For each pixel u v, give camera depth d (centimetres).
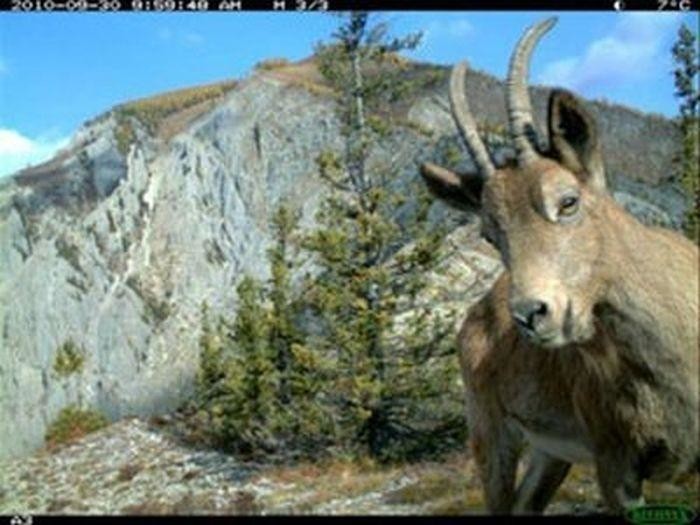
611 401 670
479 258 2756
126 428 3919
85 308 7038
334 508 1973
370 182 2575
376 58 2630
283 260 2792
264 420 2786
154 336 6988
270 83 8956
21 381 5553
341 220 2533
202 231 8119
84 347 6675
